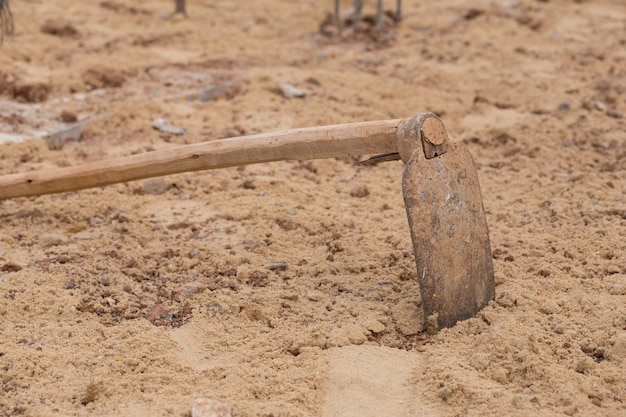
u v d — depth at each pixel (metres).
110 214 2.38
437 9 4.63
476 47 3.82
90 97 3.04
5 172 2.55
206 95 3.07
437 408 1.83
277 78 3.20
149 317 2.04
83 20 4.25
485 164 2.67
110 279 2.14
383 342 1.97
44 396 1.85
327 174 2.60
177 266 2.19
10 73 3.19
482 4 4.73
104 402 1.84
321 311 2.04
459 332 1.96
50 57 3.53
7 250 2.24
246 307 2.04
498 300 2.01
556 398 1.82
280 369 1.91
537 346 1.90
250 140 2.04
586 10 4.70
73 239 2.29
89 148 2.71
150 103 2.93
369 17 4.24
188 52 3.75
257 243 2.26
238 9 4.71
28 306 2.05
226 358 1.94
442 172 1.95
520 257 2.18
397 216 2.37
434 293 1.95
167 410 1.82
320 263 2.18
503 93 3.20
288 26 4.28
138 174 2.17
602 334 1.93
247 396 1.85
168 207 2.42
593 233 2.27
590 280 2.09
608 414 1.79
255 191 2.48
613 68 3.49
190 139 2.77
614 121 2.91
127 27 4.21
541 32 4.14
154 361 1.93
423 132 1.92
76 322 2.02
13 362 1.91
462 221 1.97
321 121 2.88
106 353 1.93
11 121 2.80
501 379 1.85
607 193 2.46
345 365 1.91
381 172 2.61
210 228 2.33
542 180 2.54
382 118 2.93
